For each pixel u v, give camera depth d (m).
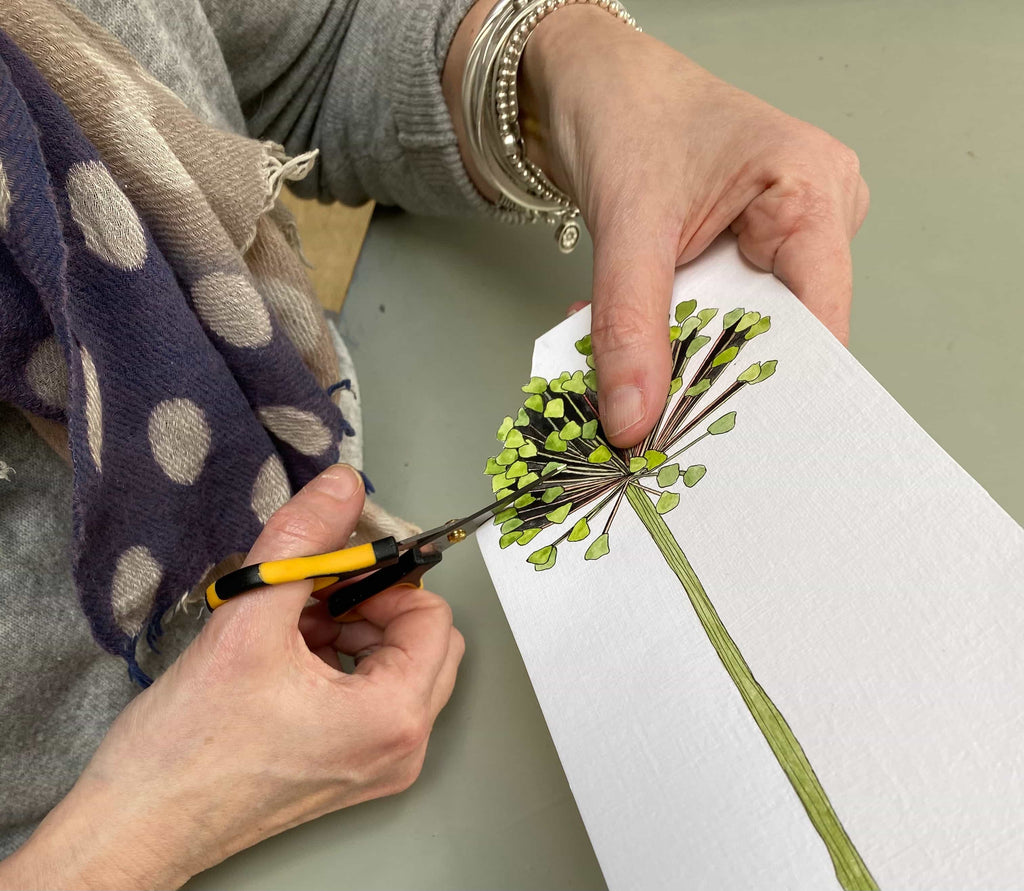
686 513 0.26
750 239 0.30
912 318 0.34
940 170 0.37
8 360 0.26
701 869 0.23
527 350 0.38
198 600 0.33
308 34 0.38
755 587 0.25
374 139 0.39
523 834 0.29
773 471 0.26
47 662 0.31
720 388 0.28
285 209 0.33
